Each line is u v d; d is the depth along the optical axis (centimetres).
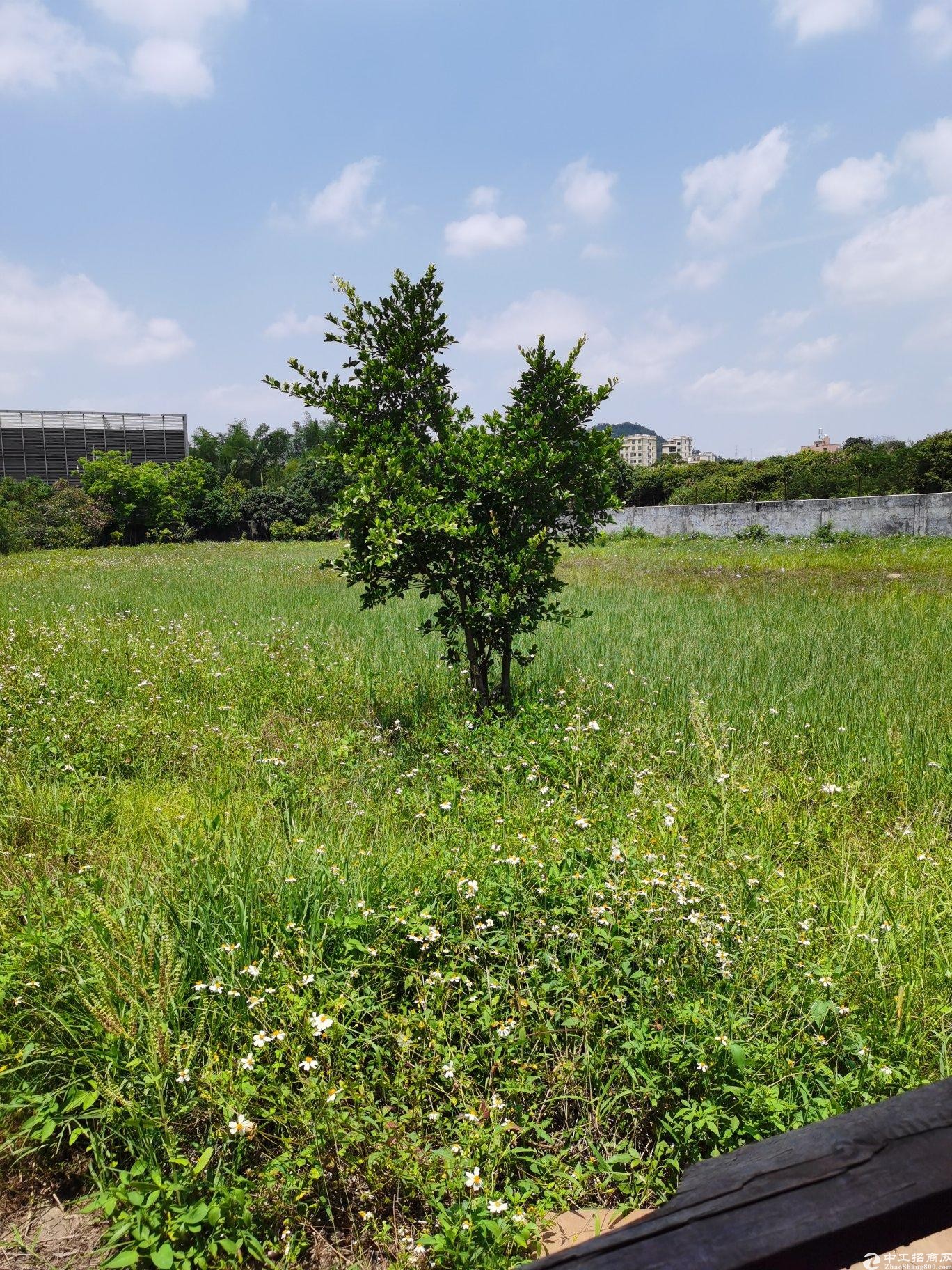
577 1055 265
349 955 297
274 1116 229
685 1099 248
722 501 4253
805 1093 243
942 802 474
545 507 614
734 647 834
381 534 545
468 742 548
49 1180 233
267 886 331
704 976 284
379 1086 254
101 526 3972
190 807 457
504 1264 194
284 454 7056
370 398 616
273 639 930
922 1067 262
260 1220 215
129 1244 205
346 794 486
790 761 546
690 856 372
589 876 330
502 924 319
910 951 312
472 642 637
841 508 2491
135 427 6831
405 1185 226
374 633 971
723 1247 76
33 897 334
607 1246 77
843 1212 79
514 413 615
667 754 551
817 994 280
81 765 515
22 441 6512
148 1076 235
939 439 3334
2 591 1455
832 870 391
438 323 622
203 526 4662
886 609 1059
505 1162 231
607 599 1227
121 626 1021
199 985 261
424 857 370
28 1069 257
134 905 313
